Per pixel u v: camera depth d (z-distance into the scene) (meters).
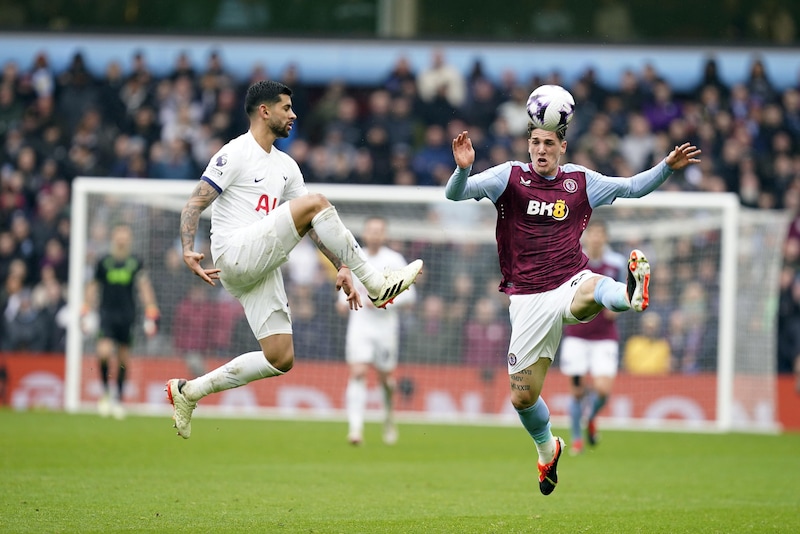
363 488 30.98
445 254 59.41
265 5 78.75
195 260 24.11
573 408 43.78
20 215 69.62
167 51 74.75
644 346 57.94
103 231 59.28
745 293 59.31
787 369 60.44
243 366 25.12
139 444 41.38
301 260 59.62
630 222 58.97
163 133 72.69
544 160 24.16
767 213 61.41
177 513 25.41
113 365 57.62
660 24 76.75
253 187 25.09
